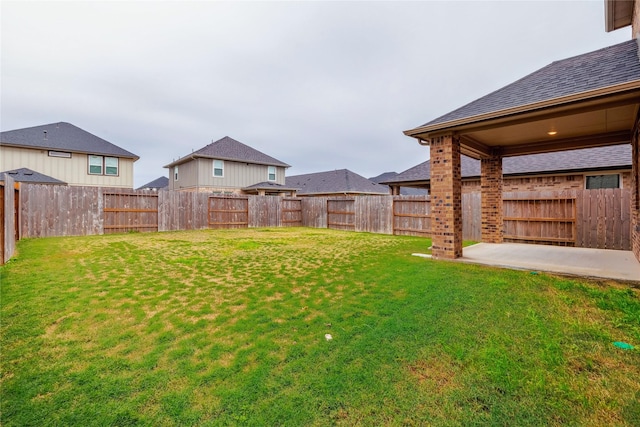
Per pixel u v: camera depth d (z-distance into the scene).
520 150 8.48
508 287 4.35
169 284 4.77
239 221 16.14
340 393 2.09
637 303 3.61
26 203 10.76
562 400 2.01
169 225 14.02
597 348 2.65
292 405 1.97
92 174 18.53
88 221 12.07
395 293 4.25
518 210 9.55
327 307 3.76
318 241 10.27
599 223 8.20
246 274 5.46
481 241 9.55
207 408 1.94
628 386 2.14
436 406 1.96
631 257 6.49
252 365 2.45
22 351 2.65
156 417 1.86
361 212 14.25
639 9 6.15
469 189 13.83
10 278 5.00
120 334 3.00
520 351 2.62
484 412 1.91
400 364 2.45
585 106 4.96
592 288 4.22
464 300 3.86
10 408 1.93
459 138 6.80
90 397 2.04
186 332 3.06
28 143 16.53
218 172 21.94
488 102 6.39
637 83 4.12
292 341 2.87
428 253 7.54
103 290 4.41
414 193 29.16
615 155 10.74
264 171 24.58
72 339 2.89
